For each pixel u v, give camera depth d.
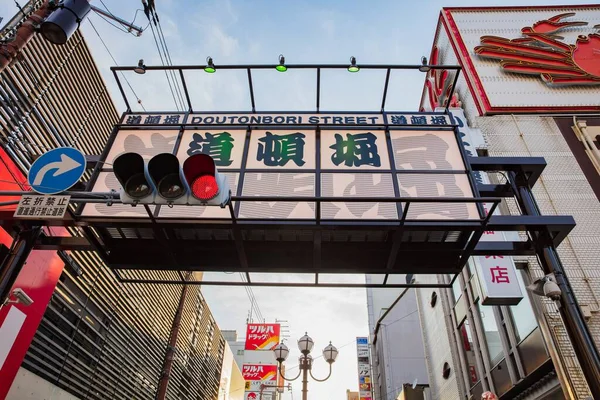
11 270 7.25
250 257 8.38
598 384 6.18
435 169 8.30
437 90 21.22
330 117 9.28
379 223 7.41
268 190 8.02
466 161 8.32
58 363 11.45
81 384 12.60
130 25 7.62
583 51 17.67
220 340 31.42
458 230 7.61
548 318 9.92
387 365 27.48
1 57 6.22
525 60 17.73
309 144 8.74
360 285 8.57
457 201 7.01
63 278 11.98
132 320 16.39
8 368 9.19
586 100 16.17
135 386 16.36
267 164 8.43
